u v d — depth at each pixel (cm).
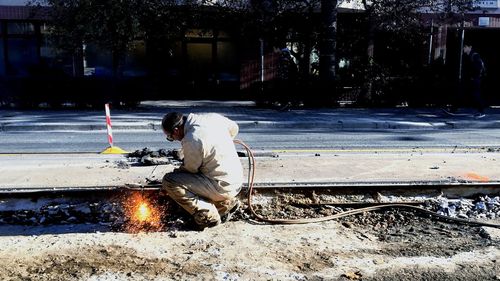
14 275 414
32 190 548
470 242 497
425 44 2159
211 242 487
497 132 1336
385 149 987
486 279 414
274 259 450
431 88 1877
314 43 1959
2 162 764
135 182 591
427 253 468
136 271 422
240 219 548
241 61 2178
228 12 1912
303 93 1834
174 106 1858
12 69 2138
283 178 627
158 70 2177
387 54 2148
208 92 2211
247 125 1412
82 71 2122
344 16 2086
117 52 1784
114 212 545
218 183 510
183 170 517
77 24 1691
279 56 2114
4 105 1734
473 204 592
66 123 1366
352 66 1962
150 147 1022
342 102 1881
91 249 470
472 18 2194
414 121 1486
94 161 769
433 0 1894
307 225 537
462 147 1028
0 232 512
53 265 434
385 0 1859
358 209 572
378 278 413
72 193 550
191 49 2189
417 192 601
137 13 1744
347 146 1047
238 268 430
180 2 1850
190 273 419
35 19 2067
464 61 1967
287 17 1897
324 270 428
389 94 1884
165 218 541
